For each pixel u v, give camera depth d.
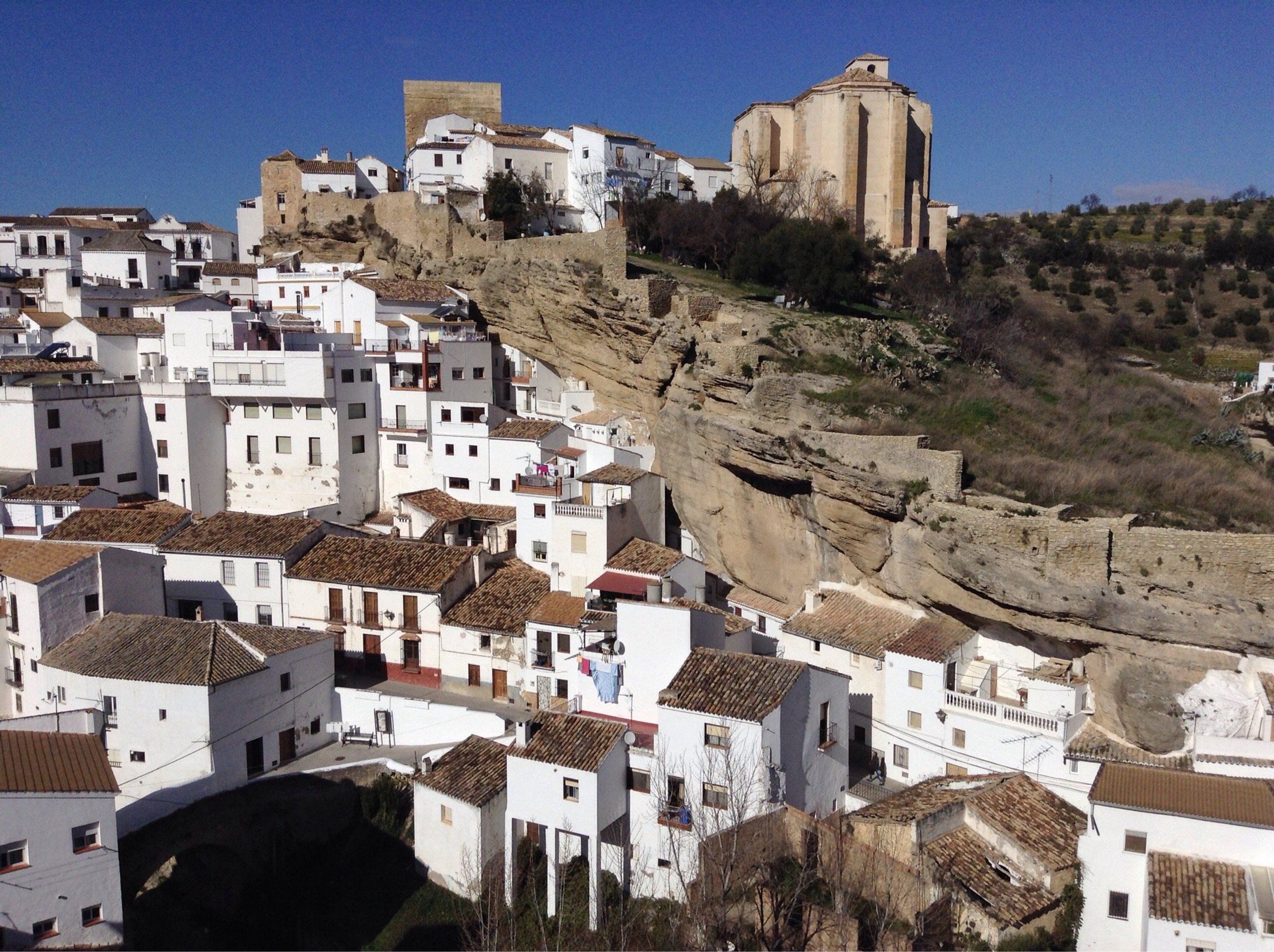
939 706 45.38
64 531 59.28
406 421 72.56
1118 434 57.31
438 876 44.00
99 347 75.56
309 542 60.31
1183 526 46.00
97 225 114.75
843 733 44.81
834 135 88.25
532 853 42.78
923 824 37.19
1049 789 41.19
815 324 63.72
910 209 91.12
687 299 65.94
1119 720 42.28
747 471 56.34
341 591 57.44
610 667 44.91
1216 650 40.03
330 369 69.44
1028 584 43.44
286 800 46.22
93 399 67.62
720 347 59.41
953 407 57.84
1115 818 35.44
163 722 46.16
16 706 51.38
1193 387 72.38
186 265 105.19
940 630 48.31
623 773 41.44
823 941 33.56
